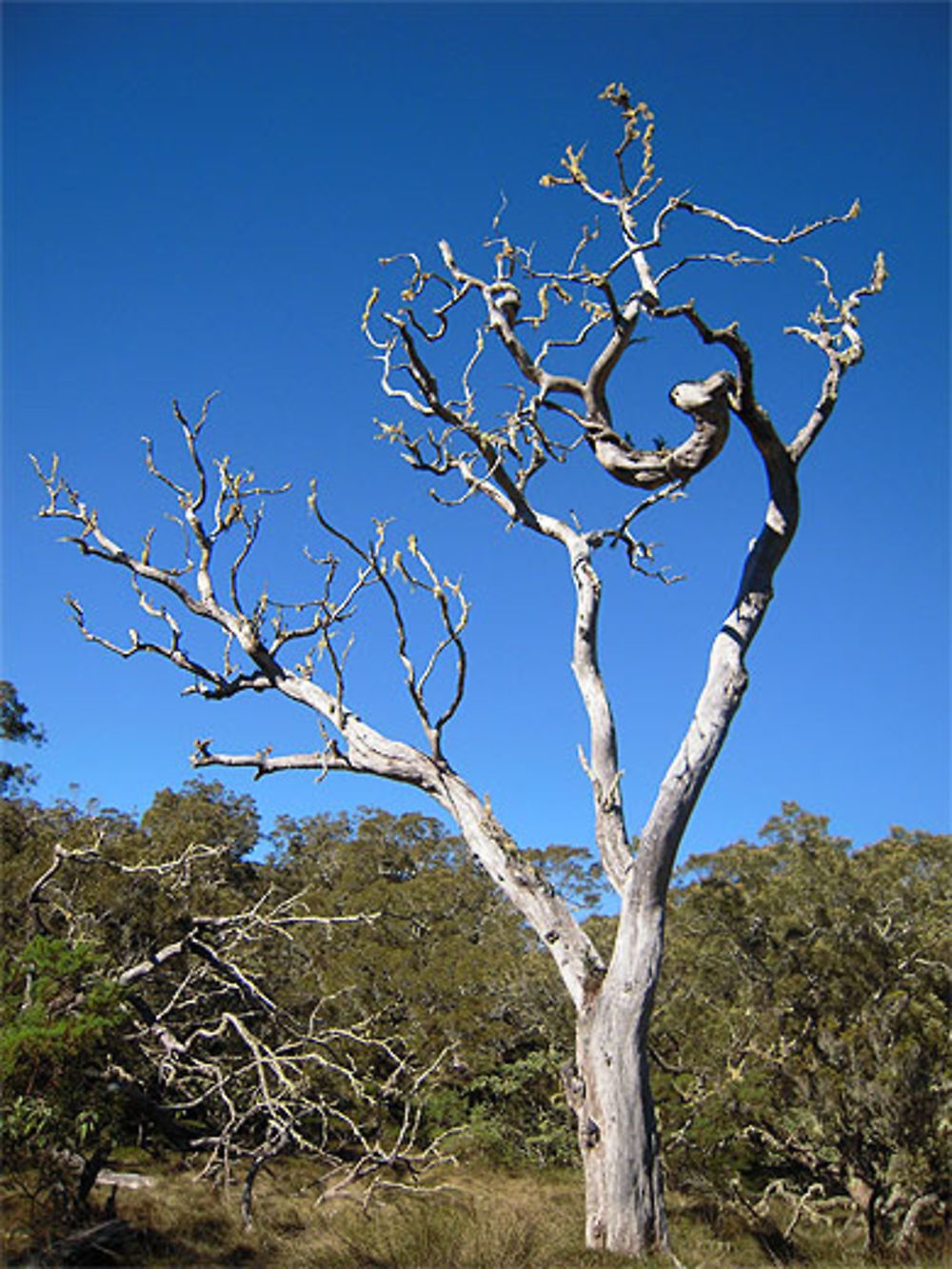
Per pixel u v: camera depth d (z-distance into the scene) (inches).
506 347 461.7
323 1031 565.6
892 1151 488.1
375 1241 392.8
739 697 405.7
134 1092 471.2
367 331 490.6
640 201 453.1
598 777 421.1
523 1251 361.4
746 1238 485.7
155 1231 431.2
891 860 693.9
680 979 681.0
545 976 906.1
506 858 422.6
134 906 584.1
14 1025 391.9
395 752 458.3
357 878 1357.0
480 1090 877.8
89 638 524.7
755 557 424.8
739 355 402.9
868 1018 529.0
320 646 476.4
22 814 814.5
